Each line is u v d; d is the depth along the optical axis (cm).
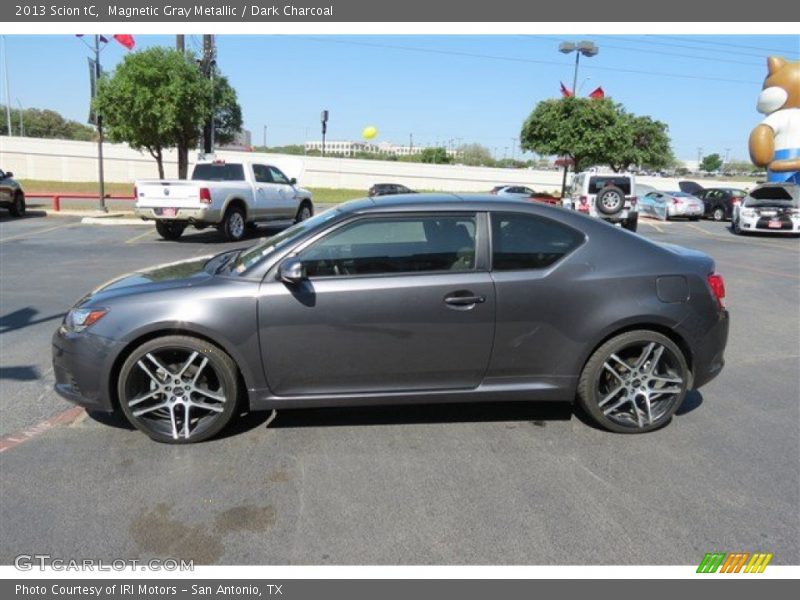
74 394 380
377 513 308
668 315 384
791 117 2370
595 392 391
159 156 2041
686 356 400
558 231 389
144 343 370
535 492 329
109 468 351
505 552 280
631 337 387
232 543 285
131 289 382
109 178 4622
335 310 367
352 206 396
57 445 378
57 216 2031
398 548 282
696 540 288
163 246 1323
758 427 413
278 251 375
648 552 280
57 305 738
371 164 5347
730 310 787
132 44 1898
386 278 371
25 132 8288
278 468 352
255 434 396
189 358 371
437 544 285
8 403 441
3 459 360
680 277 389
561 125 2875
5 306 732
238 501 318
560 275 380
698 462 363
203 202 1351
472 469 352
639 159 3806
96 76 1906
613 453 373
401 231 378
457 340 376
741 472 351
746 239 1748
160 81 1869
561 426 412
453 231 380
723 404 454
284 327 367
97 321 369
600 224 397
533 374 388
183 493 325
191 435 379
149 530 294
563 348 383
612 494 327
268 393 378
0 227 1669
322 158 5203
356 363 375
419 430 403
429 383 385
